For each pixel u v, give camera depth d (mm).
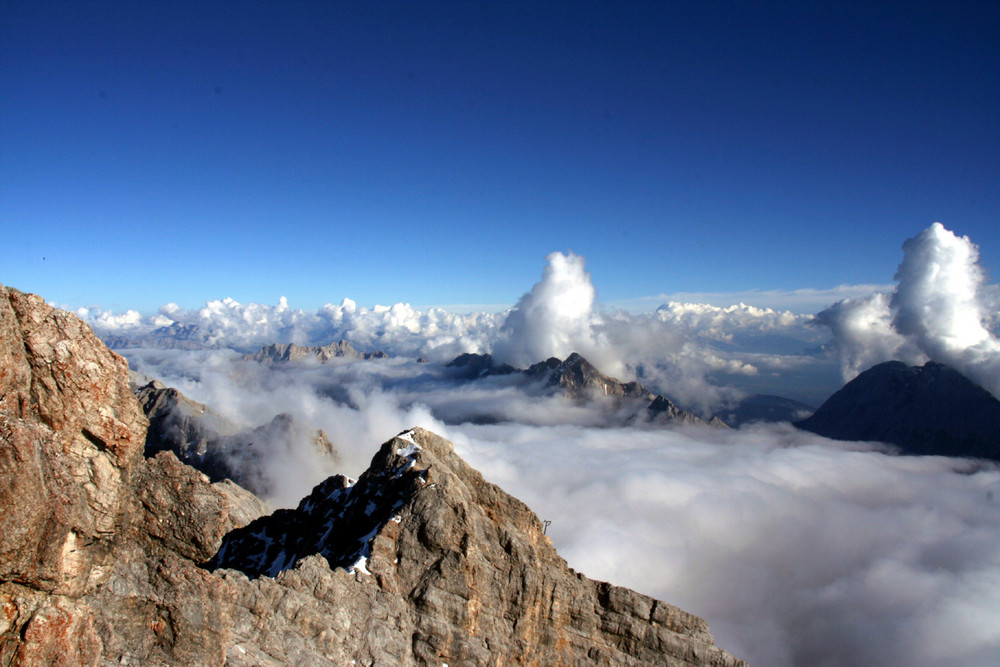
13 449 22000
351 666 50656
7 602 22406
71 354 27156
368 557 67562
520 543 74625
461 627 64375
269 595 51219
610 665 70062
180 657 32062
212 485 40406
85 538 25203
